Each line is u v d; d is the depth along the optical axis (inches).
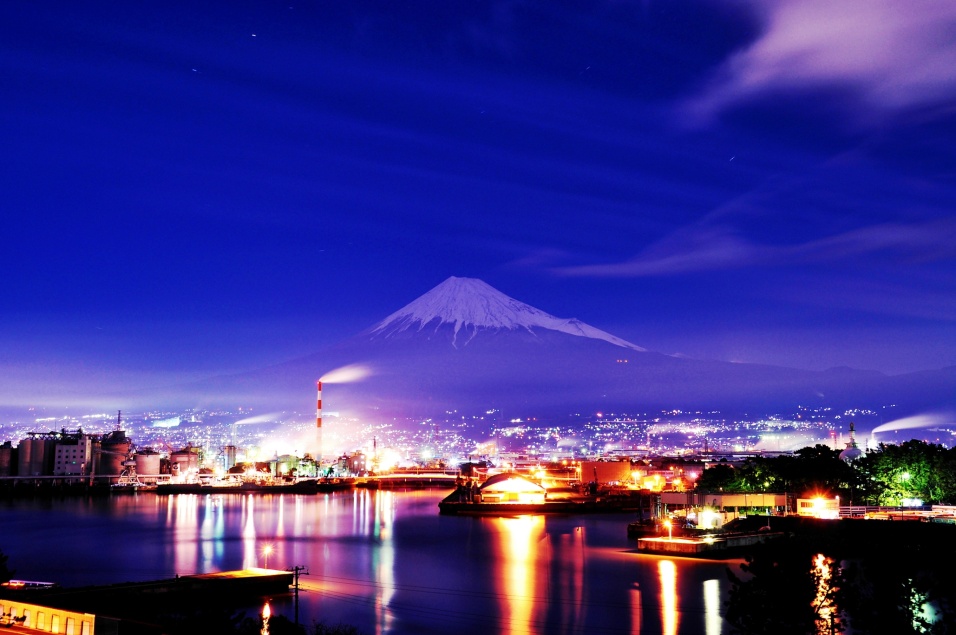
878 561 2437.3
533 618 4485.7
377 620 4407.0
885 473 7859.3
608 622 4370.1
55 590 4195.4
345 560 7057.1
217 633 3430.1
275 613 4466.0
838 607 2359.7
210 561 7155.5
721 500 7736.2
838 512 6968.5
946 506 7032.5
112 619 3270.2
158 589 4495.6
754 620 2397.9
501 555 7263.8
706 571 5871.1
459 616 4525.1
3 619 3491.6
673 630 4200.3
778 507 7539.4
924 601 2389.3
